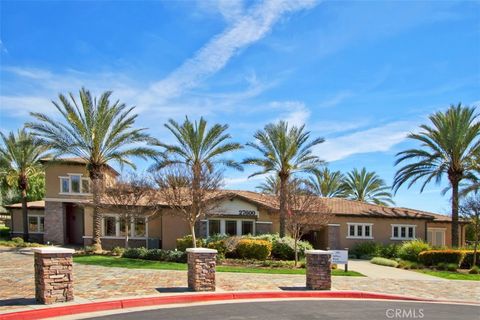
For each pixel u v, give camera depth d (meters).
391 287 17.44
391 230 38.12
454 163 34.25
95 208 29.69
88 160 30.58
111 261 22.98
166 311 10.88
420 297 15.42
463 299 15.66
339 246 37.16
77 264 21.62
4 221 52.47
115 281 15.44
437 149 34.81
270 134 32.78
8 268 19.41
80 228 39.97
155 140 31.11
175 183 26.47
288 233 30.53
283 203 30.86
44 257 10.83
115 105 30.33
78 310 10.55
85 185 37.91
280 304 12.55
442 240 42.28
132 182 30.00
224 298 13.21
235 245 26.59
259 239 28.09
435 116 34.91
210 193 27.80
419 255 29.03
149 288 13.89
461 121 33.41
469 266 27.77
